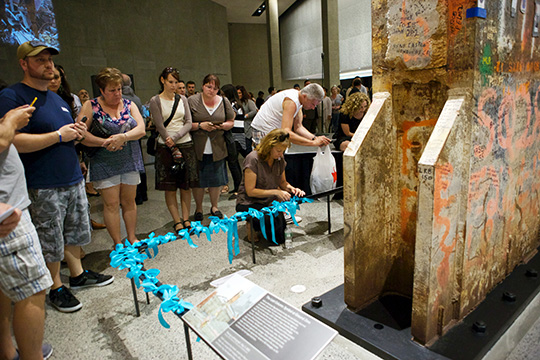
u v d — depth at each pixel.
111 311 2.32
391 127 1.84
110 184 2.83
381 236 1.96
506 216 2.01
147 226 3.99
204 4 13.13
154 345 1.95
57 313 2.31
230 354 1.20
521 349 1.84
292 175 4.55
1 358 1.79
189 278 2.69
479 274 1.86
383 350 1.61
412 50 1.63
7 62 6.61
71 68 8.63
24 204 1.55
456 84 1.54
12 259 1.49
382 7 1.72
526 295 1.96
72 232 2.46
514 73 1.80
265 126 3.51
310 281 2.55
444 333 1.69
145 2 10.62
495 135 1.73
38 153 2.12
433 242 1.50
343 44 13.30
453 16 1.48
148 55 10.82
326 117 9.16
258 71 19.05
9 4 6.80
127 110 2.88
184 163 3.41
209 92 3.67
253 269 2.78
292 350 1.17
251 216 2.78
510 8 1.65
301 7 16.16
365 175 1.76
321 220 3.82
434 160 1.42
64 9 8.35
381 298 2.04
